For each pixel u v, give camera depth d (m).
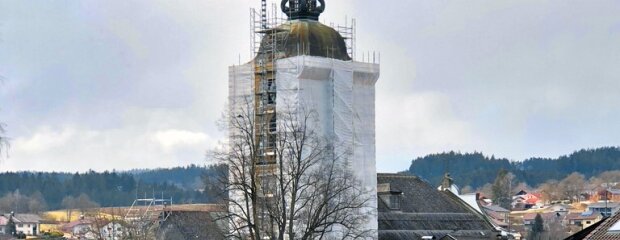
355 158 172.12
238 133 155.50
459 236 185.75
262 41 171.62
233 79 171.88
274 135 152.00
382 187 183.50
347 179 154.38
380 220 180.00
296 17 174.75
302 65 167.50
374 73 175.38
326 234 152.00
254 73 170.62
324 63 169.62
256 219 127.56
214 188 133.38
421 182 192.12
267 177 133.62
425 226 183.88
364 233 154.12
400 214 183.00
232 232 137.62
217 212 145.25
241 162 131.50
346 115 171.38
